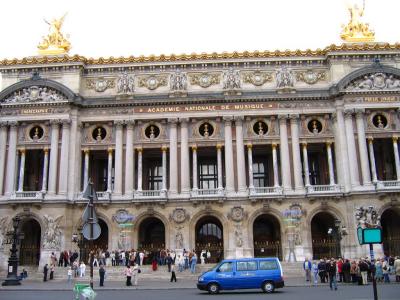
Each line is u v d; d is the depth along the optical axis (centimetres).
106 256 5531
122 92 6262
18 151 6156
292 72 6306
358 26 6544
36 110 6175
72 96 6122
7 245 5800
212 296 3109
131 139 6150
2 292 3562
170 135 6134
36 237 6338
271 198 5841
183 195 5909
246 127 6172
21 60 6331
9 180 6003
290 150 6106
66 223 5844
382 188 5716
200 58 6325
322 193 5853
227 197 5891
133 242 5866
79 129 6203
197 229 6425
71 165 6038
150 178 6700
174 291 3600
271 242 6369
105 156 6588
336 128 6116
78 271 5119
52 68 6338
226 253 5766
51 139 6091
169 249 5772
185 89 6247
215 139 6125
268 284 3350
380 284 3988
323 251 6181
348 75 6059
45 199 5841
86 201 5909
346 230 5734
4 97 6222
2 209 5912
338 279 4528
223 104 6188
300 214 5834
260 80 6288
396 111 6081
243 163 6019
